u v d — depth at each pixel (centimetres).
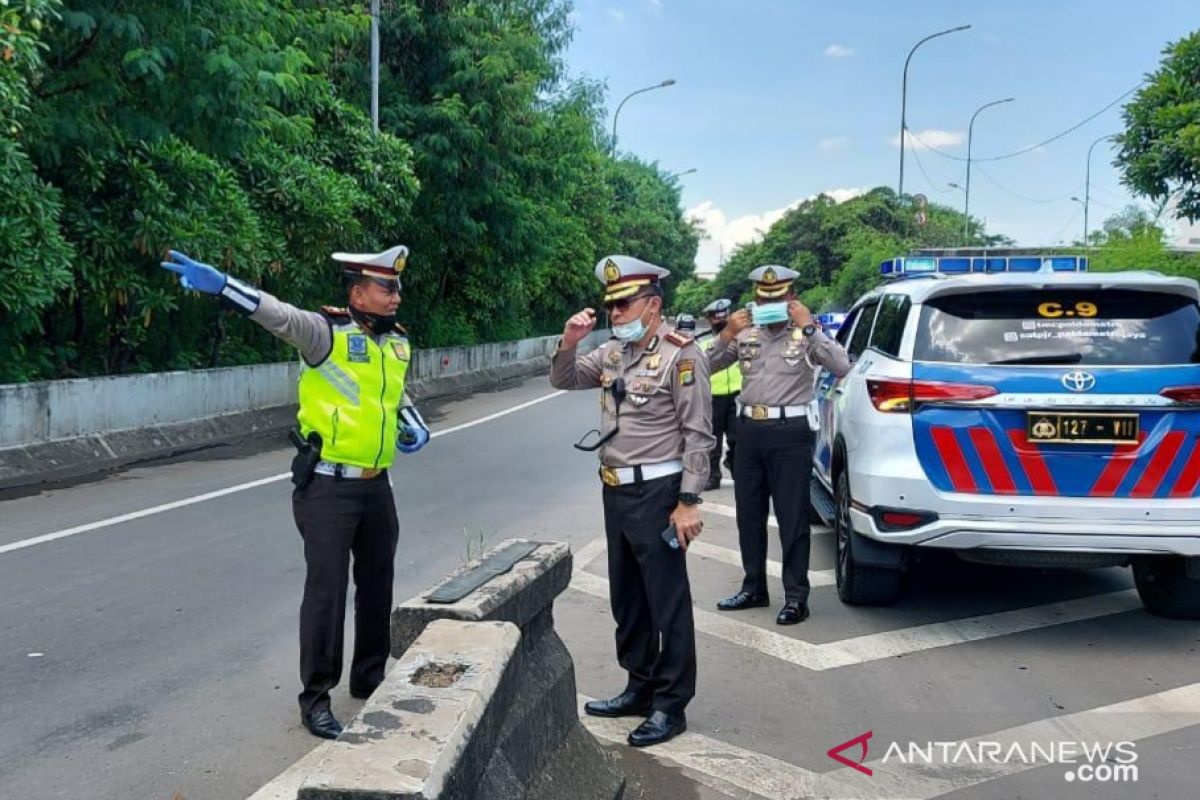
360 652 441
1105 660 504
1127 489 511
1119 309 534
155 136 1112
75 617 545
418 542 723
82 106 1064
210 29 1091
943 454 525
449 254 2348
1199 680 476
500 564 343
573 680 354
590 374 432
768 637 543
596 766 337
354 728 221
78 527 762
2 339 1109
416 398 2002
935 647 526
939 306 549
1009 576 674
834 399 674
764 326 577
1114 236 2000
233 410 1369
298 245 1427
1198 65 1014
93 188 1098
